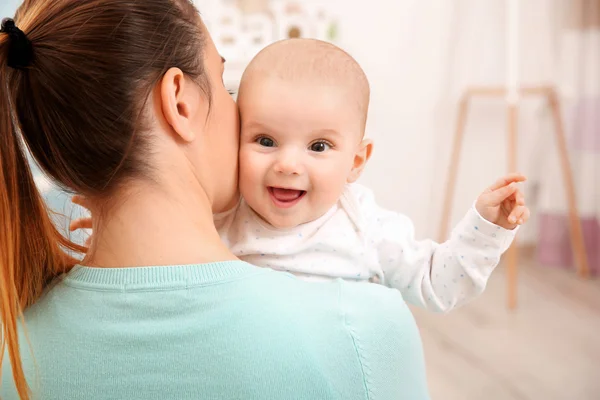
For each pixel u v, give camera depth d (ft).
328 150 2.89
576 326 8.45
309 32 8.87
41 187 2.54
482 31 10.28
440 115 10.28
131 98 1.92
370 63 9.65
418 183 10.37
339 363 1.94
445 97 10.25
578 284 9.93
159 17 2.00
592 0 9.93
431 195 10.51
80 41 1.90
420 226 10.55
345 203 3.19
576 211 10.23
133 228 2.00
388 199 10.25
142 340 1.86
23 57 1.91
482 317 8.75
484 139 10.75
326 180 2.88
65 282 2.04
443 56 10.11
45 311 2.01
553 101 10.02
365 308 2.08
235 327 1.86
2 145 2.02
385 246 3.21
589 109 10.19
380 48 9.67
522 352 7.74
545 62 10.78
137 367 1.85
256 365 1.84
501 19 10.34
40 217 2.15
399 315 2.17
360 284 2.21
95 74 1.89
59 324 1.95
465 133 10.59
